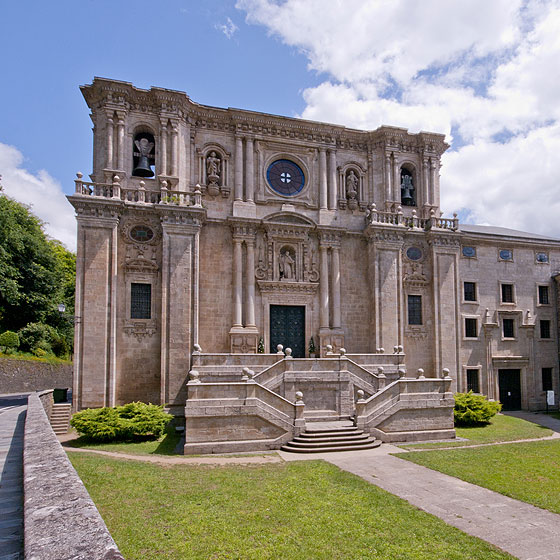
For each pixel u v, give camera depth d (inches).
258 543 403.5
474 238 1459.2
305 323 1296.8
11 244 1723.7
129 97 1210.0
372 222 1320.1
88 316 1077.8
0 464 386.9
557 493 563.2
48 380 1711.4
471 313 1445.6
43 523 156.4
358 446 803.4
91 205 1101.1
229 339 1219.9
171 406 1087.0
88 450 778.2
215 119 1309.1
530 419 1280.8
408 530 438.9
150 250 1163.9
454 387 1352.1
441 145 1471.5
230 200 1293.1
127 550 378.3
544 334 1537.9
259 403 818.2
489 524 466.0
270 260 1280.8
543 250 1569.9
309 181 1369.3
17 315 1800.0
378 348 1264.8
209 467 661.3
